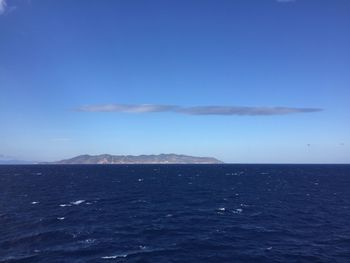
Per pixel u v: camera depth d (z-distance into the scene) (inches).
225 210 2453.2
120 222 1972.2
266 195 3476.9
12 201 2851.9
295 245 1499.8
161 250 1408.7
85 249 1398.9
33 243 1477.6
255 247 1466.5
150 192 3727.9
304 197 3294.8
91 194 3472.0
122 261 1257.4
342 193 3693.4
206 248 1448.1
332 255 1354.6
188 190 3998.5
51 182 5182.1
